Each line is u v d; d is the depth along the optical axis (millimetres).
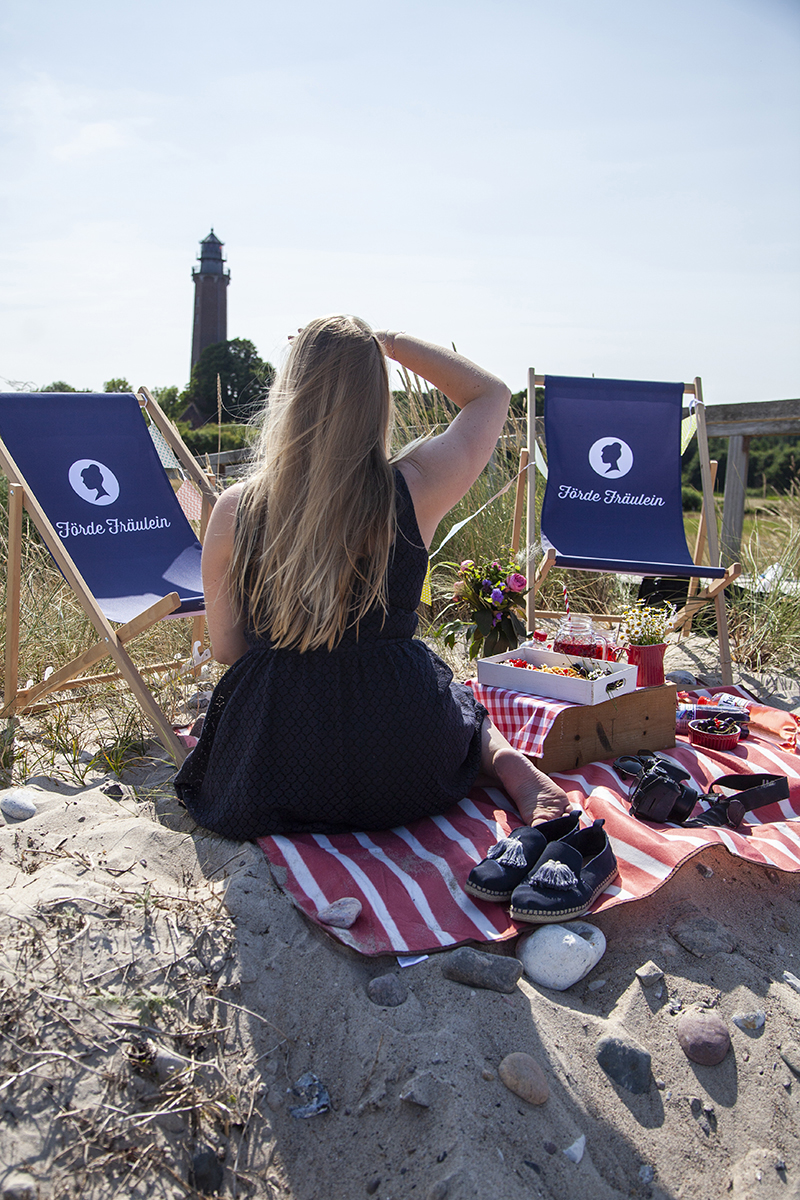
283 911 1647
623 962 1665
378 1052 1352
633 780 2369
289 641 1795
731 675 3541
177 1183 1183
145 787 2316
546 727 2373
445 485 1919
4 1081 1232
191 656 3273
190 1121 1259
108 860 1783
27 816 2029
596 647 2770
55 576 3924
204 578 1941
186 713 2941
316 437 1715
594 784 2344
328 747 1818
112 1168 1172
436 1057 1335
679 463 3906
